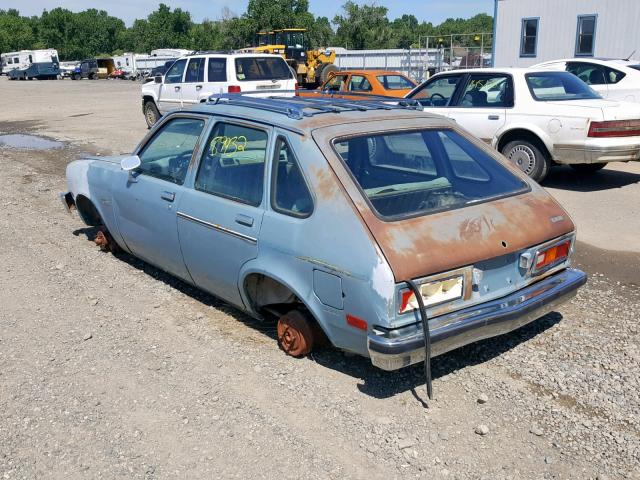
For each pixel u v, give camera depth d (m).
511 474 3.08
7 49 105.50
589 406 3.61
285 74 15.27
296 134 3.92
